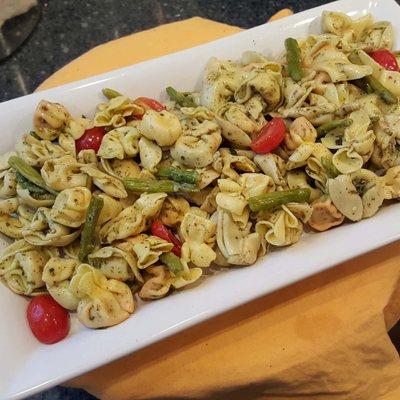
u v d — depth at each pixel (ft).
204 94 0.99
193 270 0.84
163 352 0.87
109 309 0.79
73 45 1.47
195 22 1.25
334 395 0.95
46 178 0.86
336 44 1.03
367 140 0.89
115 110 0.96
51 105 0.94
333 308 0.90
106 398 0.87
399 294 0.96
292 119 0.95
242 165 0.91
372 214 0.88
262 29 1.07
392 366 0.96
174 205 0.89
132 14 1.53
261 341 0.88
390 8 1.09
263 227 0.87
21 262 0.84
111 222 0.86
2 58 1.45
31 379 0.73
